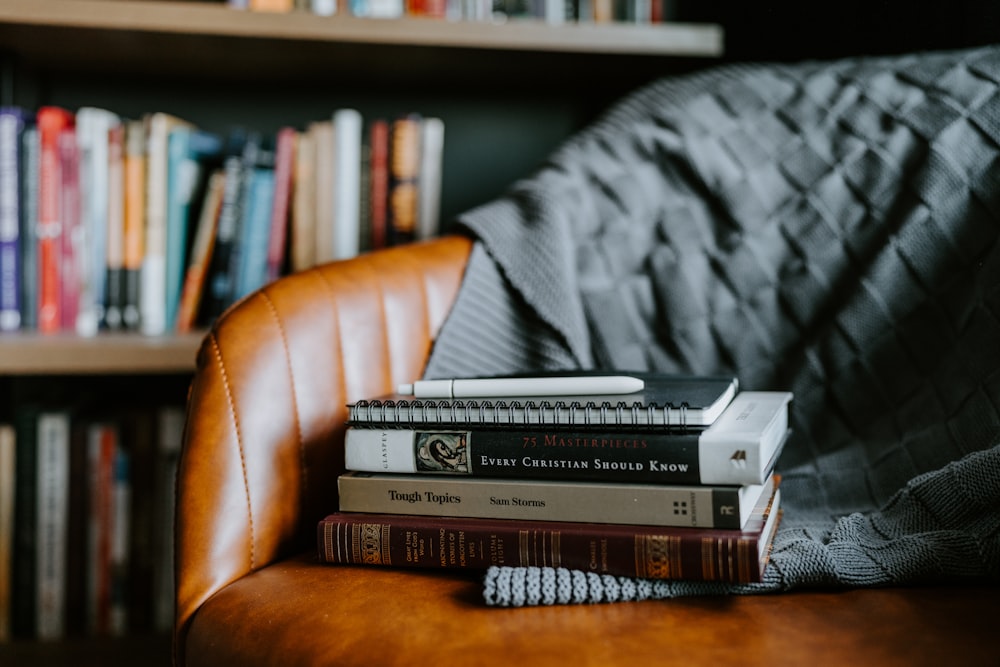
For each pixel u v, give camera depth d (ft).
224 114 3.79
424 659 1.30
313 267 2.13
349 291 2.08
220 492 1.75
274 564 1.80
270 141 3.24
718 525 1.53
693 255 2.47
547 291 2.39
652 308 2.48
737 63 3.25
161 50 3.24
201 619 1.61
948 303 2.08
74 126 3.21
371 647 1.35
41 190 3.09
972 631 1.37
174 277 3.18
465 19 3.18
